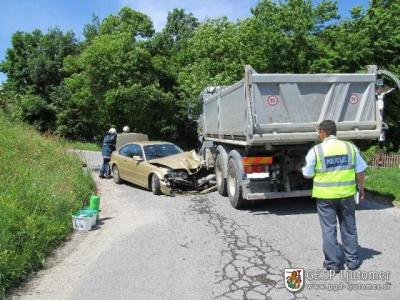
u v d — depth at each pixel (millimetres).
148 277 5715
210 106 11930
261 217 8625
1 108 18234
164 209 9828
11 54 44062
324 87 8695
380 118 8992
